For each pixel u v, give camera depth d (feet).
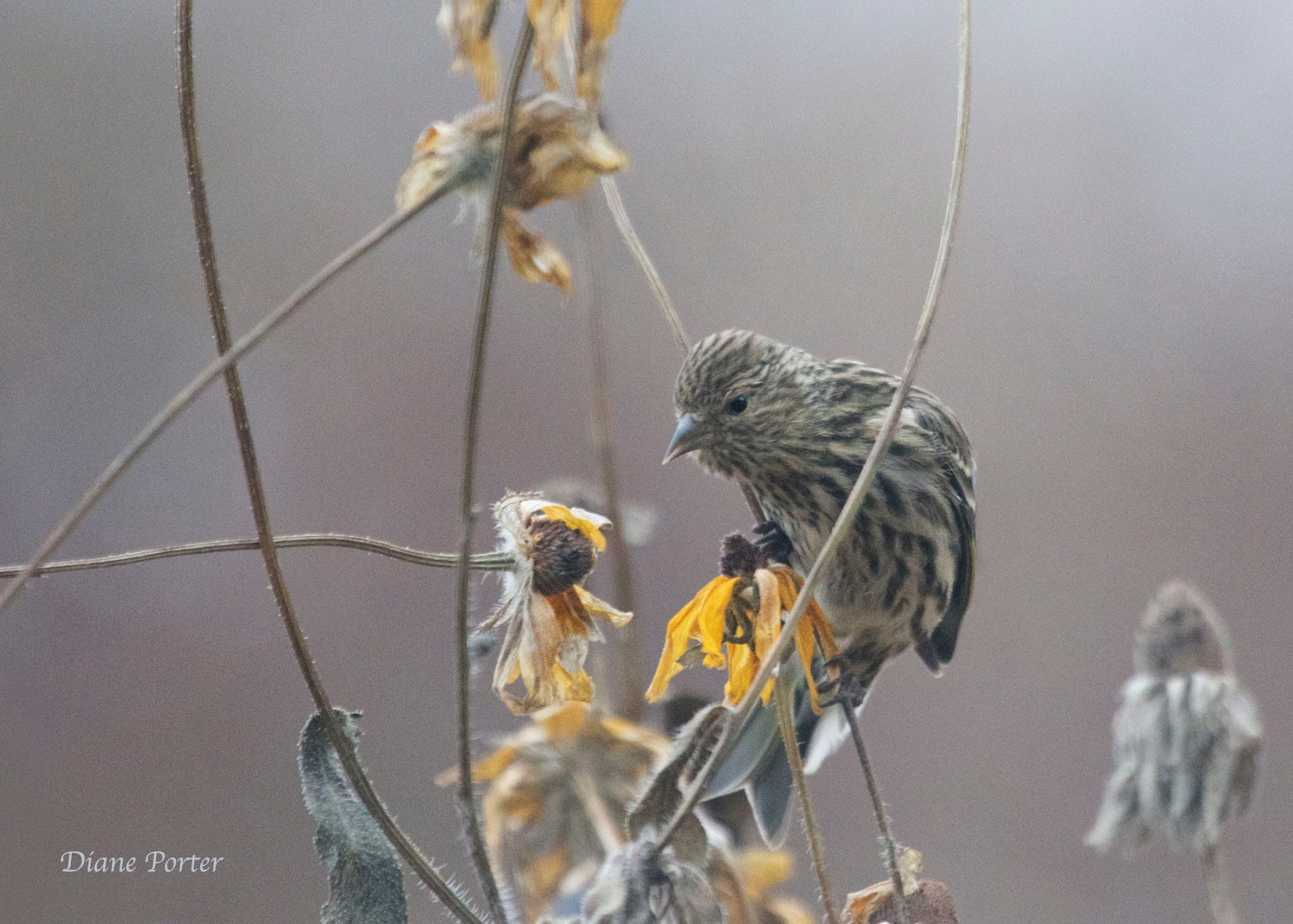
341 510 41.27
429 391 42.65
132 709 37.17
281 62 47.06
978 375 45.80
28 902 33.81
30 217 44.14
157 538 40.22
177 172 45.78
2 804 35.12
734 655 14.32
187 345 43.47
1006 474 44.78
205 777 36.70
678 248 45.93
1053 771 40.78
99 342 42.80
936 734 41.86
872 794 14.08
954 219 13.00
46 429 41.68
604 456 19.15
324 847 12.41
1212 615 19.56
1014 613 43.57
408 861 11.84
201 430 41.83
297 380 42.60
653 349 43.60
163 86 46.32
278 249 44.45
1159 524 44.37
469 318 43.47
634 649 18.60
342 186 45.55
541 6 11.40
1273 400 45.27
